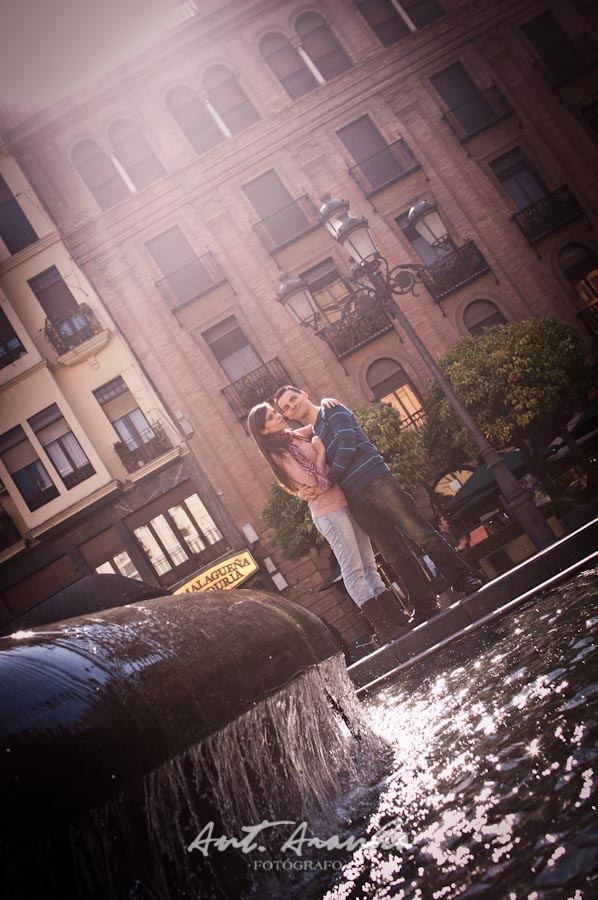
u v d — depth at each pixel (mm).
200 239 21578
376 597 6031
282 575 20109
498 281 20641
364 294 20688
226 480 20672
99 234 21828
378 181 21375
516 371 15719
